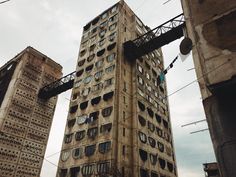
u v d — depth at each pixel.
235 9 13.89
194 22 15.59
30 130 46.56
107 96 34.78
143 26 50.47
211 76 12.70
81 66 44.25
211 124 11.34
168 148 39.78
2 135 41.34
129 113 34.81
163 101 44.97
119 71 36.50
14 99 45.69
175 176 38.12
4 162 40.19
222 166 10.05
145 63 44.53
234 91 10.91
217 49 13.37
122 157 29.41
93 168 29.27
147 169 31.84
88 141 32.50
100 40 44.47
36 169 45.09
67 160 33.19
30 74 51.09
